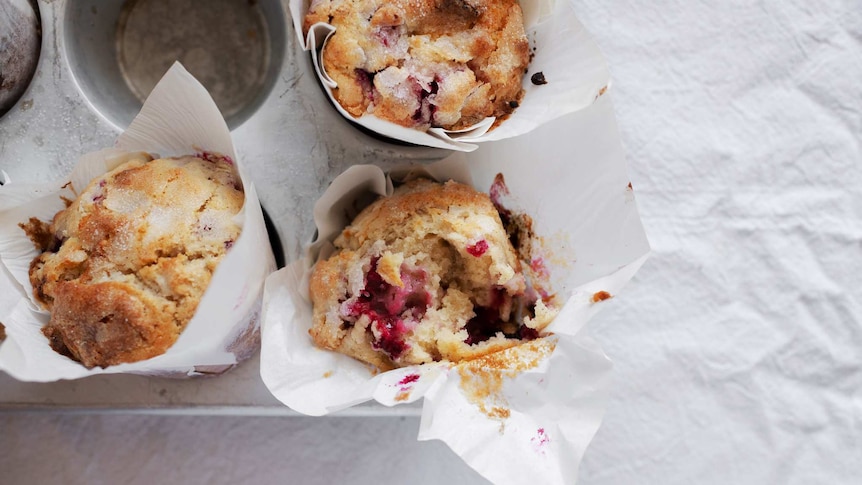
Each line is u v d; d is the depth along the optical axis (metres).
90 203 0.30
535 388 0.30
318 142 0.33
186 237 0.30
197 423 0.35
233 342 0.30
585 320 0.30
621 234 0.30
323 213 0.31
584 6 0.36
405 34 0.31
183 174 0.30
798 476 0.36
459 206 0.31
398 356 0.30
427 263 0.31
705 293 0.36
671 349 0.36
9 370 0.28
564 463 0.29
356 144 0.33
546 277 0.32
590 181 0.31
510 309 0.32
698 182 0.37
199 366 0.30
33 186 0.30
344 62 0.31
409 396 0.29
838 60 0.37
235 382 0.32
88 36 0.34
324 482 0.35
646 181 0.36
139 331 0.29
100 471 0.34
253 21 0.35
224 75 0.35
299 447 0.35
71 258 0.29
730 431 0.36
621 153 0.30
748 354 0.36
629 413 0.36
